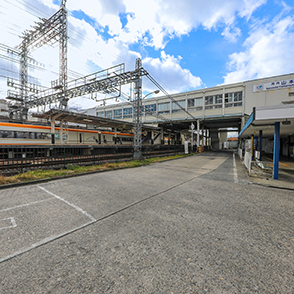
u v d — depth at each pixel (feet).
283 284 6.01
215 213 12.59
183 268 6.81
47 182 22.56
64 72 79.77
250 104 90.17
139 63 47.80
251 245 8.50
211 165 43.98
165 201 15.19
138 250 7.98
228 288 5.81
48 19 80.07
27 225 10.47
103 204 14.30
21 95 83.56
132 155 50.98
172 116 118.11
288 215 12.36
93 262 7.14
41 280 6.14
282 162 50.83
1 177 20.98
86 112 144.77
